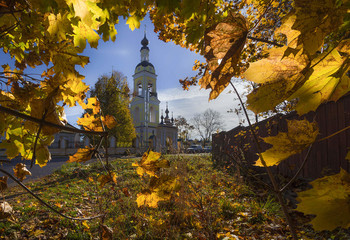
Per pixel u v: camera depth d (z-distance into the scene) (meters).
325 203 0.38
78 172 6.71
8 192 5.27
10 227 2.88
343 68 0.40
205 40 0.45
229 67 0.44
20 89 1.00
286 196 3.76
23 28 1.02
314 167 4.01
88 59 1.03
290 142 0.46
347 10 0.32
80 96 0.98
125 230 2.71
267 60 0.40
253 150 6.47
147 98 37.97
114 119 0.83
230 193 4.41
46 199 4.39
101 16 1.03
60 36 0.97
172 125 45.31
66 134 25.02
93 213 3.20
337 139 3.40
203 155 11.97
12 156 1.08
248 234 2.72
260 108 0.43
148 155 0.95
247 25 0.44
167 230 2.62
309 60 0.38
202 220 2.82
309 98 0.46
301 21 0.34
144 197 1.01
